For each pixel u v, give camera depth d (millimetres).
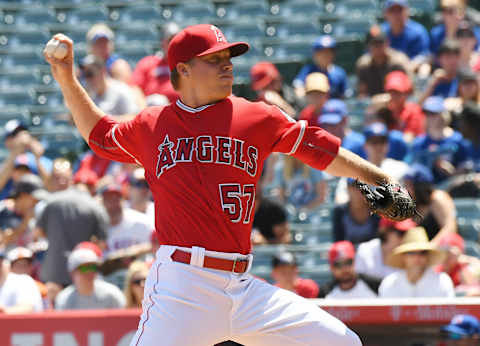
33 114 42156
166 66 35938
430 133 31516
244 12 48875
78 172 30844
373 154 29328
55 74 12203
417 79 39094
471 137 31562
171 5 49625
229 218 11141
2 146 41219
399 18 40500
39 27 48625
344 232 26688
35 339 16516
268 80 35406
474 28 42312
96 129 12203
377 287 22422
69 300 22312
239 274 11328
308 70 38000
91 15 49500
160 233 11430
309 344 11305
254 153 11312
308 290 22531
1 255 22234
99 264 22906
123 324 16562
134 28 47812
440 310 16328
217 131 11219
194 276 11086
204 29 11359
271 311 11297
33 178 29188
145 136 11602
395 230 22938
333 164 11359
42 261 27031
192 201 11102
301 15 48219
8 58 46719
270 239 28438
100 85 33312
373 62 38031
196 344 11125
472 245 28422
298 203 30812
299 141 11336
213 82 11273
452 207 26297
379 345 16516
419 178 26109
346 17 46344
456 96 35250
